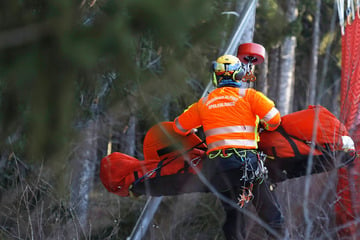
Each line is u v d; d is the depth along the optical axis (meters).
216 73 8.10
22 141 5.88
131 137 16.12
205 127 7.88
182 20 2.97
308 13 26.11
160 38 3.13
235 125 7.69
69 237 9.62
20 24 2.82
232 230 8.12
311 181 8.48
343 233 8.52
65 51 2.77
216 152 7.70
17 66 2.70
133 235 9.01
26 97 2.89
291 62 24.47
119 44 2.98
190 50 4.80
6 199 9.55
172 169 8.24
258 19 20.61
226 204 8.20
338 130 8.01
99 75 3.82
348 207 8.52
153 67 6.72
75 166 11.43
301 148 8.04
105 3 3.27
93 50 2.88
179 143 8.41
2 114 3.17
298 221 8.09
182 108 11.48
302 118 8.15
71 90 2.90
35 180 9.15
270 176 8.23
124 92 5.35
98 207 13.16
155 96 4.88
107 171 8.60
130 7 2.94
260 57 8.33
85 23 3.13
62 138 2.98
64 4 2.80
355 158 8.24
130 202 13.88
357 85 8.74
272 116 7.69
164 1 2.90
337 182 8.34
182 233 11.39
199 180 8.00
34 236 9.03
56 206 9.96
